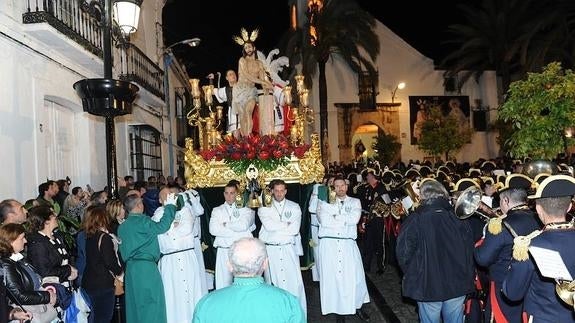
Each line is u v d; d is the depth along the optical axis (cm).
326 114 2908
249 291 312
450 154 2966
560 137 835
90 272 610
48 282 523
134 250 623
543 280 370
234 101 890
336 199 749
